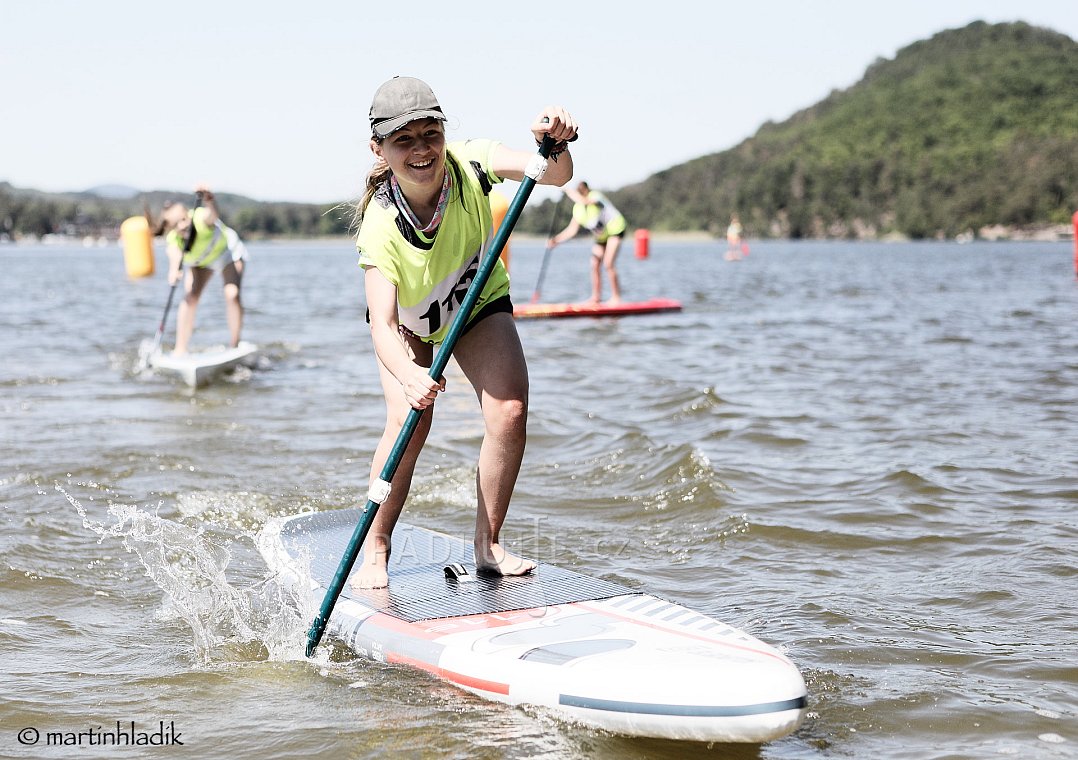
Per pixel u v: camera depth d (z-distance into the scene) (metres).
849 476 6.51
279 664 3.89
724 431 7.77
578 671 3.36
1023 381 9.97
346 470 6.88
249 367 11.34
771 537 5.45
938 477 6.42
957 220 140.00
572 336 14.51
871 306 20.08
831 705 3.54
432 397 3.83
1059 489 6.13
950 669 3.82
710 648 3.44
